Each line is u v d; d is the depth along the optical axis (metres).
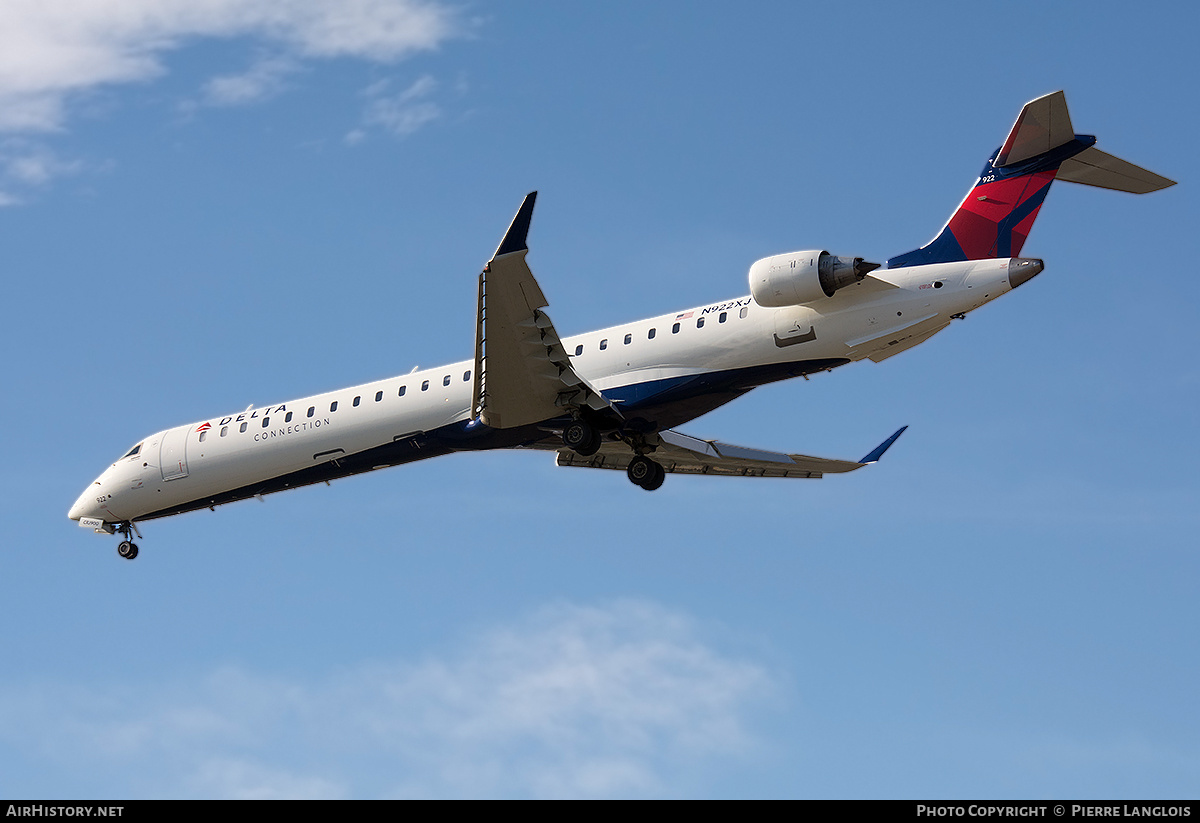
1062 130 73.38
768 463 92.00
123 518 93.81
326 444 86.94
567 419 77.81
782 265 74.19
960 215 76.00
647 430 81.25
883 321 73.94
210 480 90.75
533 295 67.50
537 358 71.69
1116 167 74.06
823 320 74.75
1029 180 74.81
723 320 77.19
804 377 77.31
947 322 74.19
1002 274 73.31
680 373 77.56
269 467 88.81
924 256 76.12
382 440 85.38
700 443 90.69
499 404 76.06
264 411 89.81
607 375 79.12
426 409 83.75
